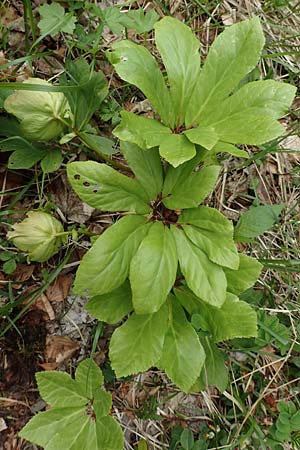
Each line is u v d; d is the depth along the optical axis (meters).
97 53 0.57
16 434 0.50
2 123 0.49
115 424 0.48
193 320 0.47
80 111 0.50
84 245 0.53
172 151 0.41
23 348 0.51
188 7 0.62
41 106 0.45
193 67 0.46
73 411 0.48
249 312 0.45
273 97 0.43
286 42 0.67
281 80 0.66
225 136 0.43
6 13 0.54
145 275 0.41
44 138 0.47
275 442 0.55
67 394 0.49
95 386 0.49
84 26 0.57
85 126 0.51
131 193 0.44
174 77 0.45
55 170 0.53
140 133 0.41
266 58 0.64
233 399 0.56
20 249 0.47
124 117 0.41
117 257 0.42
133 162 0.44
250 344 0.56
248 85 0.44
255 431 0.55
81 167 0.42
